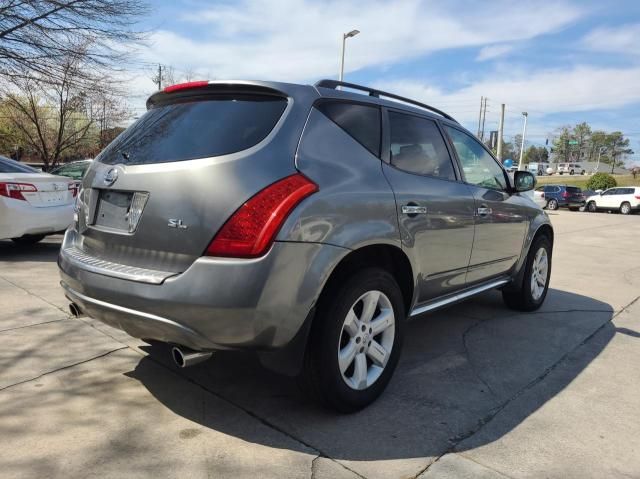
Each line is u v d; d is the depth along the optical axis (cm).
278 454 255
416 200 327
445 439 274
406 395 325
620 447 272
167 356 370
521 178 464
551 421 298
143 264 265
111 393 312
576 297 611
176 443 261
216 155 255
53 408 292
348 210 275
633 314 535
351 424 286
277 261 243
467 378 355
